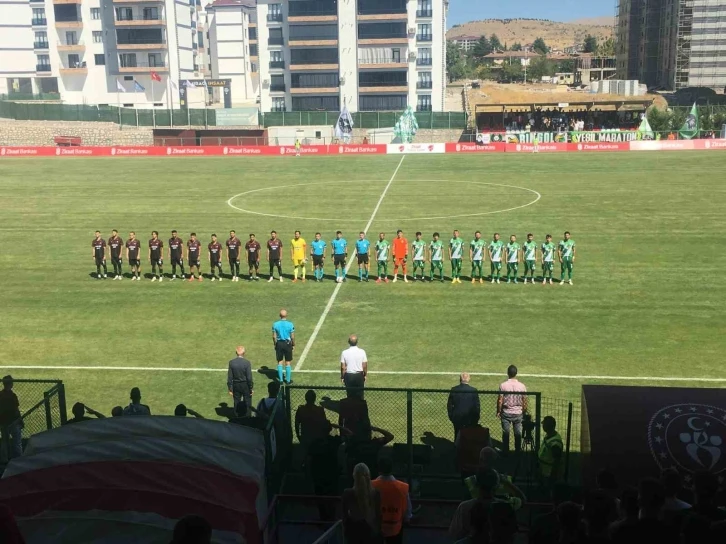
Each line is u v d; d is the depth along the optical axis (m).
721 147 82.25
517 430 15.07
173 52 128.75
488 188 56.94
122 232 42.97
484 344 23.83
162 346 24.23
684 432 11.07
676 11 142.12
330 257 36.72
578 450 16.12
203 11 171.50
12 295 30.61
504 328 25.41
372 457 13.55
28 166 74.38
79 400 19.84
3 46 127.38
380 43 116.31
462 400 14.80
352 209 49.16
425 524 12.44
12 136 102.19
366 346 23.91
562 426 17.36
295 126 102.88
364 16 115.31
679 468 10.87
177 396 20.05
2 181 63.47
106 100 129.12
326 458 12.59
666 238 38.91
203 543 6.21
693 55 140.38
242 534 8.93
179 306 28.77
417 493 13.59
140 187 59.75
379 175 65.81
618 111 105.69
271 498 12.19
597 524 7.35
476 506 8.44
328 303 28.92
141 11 124.00
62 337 25.30
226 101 132.62
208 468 9.91
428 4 115.12
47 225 45.03
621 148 82.88
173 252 32.88
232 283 32.12
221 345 24.27
